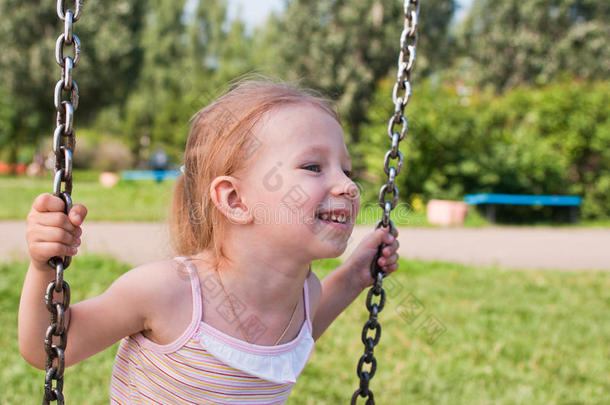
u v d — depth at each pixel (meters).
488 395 3.09
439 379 3.24
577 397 3.14
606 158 12.02
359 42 19.75
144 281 1.31
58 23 26.38
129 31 29.36
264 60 22.58
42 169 21.73
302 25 19.89
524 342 3.93
